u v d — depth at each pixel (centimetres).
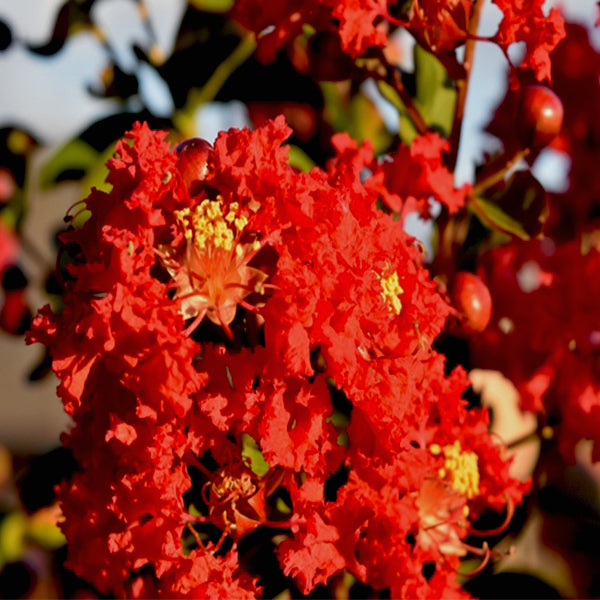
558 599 41
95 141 43
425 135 40
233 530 35
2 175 46
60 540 47
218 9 44
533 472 41
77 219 42
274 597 38
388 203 38
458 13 38
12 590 46
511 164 40
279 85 43
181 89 44
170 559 35
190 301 35
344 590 38
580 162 43
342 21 38
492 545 40
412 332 36
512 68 38
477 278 39
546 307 41
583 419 41
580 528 44
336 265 34
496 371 42
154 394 34
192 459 35
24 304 46
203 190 35
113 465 36
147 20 44
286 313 34
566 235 43
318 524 35
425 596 36
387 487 36
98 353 35
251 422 34
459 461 38
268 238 35
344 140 38
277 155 35
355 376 34
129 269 34
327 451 35
